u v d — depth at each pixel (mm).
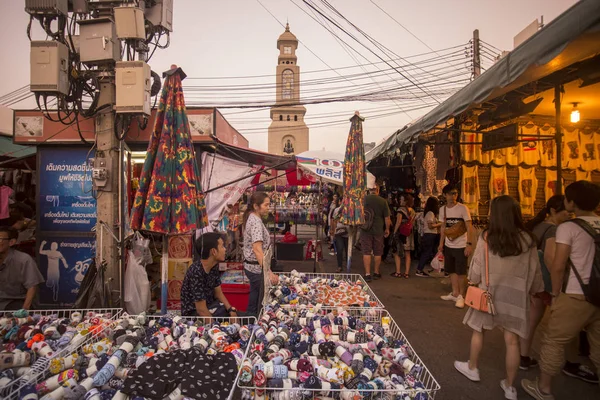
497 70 3271
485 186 7125
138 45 3838
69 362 2068
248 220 3910
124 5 3910
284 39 58906
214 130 5238
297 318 2938
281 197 10766
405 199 7684
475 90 3678
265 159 6316
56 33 3844
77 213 5105
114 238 3977
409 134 6008
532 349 3939
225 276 5285
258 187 10680
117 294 3990
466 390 3109
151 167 3074
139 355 2203
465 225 5523
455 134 7145
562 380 3285
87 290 3812
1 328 2627
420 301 5723
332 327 2629
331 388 1931
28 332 2461
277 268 7426
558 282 2758
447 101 4441
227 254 6152
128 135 5152
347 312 3166
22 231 5953
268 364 1993
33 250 5918
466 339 4242
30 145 5152
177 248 5133
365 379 1991
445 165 7426
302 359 2135
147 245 4863
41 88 3615
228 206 5496
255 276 3895
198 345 2262
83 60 3801
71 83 3961
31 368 2012
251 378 1901
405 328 4582
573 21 2318
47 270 5094
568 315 2703
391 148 7391
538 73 3607
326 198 12609
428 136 7340
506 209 2859
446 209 5754
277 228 11273
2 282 3666
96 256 3980
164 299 3182
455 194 5641
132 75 3650
